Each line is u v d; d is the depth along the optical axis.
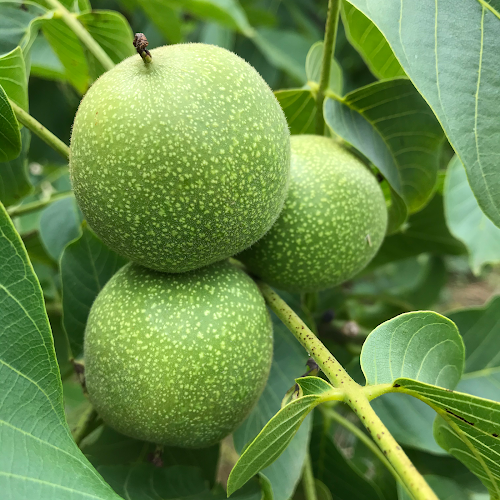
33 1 0.14
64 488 0.08
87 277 0.14
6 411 0.08
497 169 0.09
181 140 0.09
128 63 0.09
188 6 0.23
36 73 0.20
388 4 0.09
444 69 0.09
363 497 0.17
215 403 0.10
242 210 0.10
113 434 0.13
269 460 0.09
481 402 0.08
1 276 0.08
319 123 0.14
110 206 0.09
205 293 0.10
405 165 0.15
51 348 0.08
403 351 0.10
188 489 0.12
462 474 0.17
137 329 0.10
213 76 0.09
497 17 0.09
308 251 0.12
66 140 0.26
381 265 0.24
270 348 0.11
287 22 0.33
